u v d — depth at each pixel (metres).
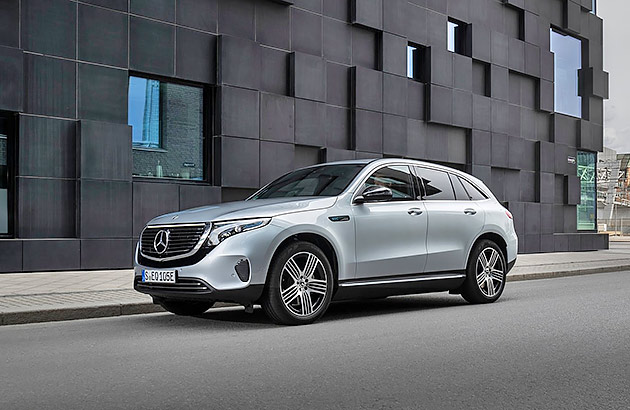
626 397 4.22
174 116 14.66
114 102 13.51
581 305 8.79
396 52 18.72
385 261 7.72
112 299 8.44
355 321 7.36
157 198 13.91
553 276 14.23
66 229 12.96
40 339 6.27
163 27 14.23
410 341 6.08
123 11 13.67
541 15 24.00
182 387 4.39
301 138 16.41
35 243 12.45
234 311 8.34
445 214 8.44
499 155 22.00
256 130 15.49
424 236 8.16
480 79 21.83
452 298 9.84
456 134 20.78
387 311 8.29
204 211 7.06
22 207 12.45
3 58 12.11
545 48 24.06
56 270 12.65
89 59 13.22
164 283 6.88
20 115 12.41
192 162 14.95
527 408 3.97
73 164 13.02
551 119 24.44
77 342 6.09
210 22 15.01
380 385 4.47
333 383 4.52
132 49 13.78
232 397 4.16
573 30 25.39
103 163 13.20
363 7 17.86
